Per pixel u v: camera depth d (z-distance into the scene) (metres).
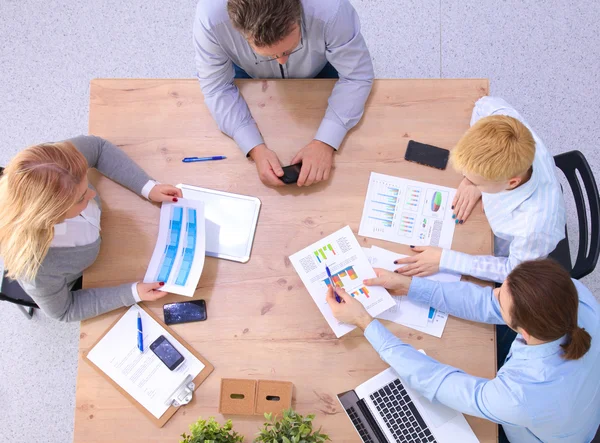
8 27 2.37
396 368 1.30
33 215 1.17
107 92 1.55
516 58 2.29
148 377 1.36
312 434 1.25
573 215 2.15
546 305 1.07
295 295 1.41
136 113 1.54
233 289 1.42
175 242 1.43
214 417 1.34
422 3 2.34
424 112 1.51
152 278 1.41
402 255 1.44
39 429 2.04
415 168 1.49
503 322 1.33
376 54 2.31
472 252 1.44
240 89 1.54
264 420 1.33
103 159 1.47
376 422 1.32
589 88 2.26
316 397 1.34
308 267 1.43
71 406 2.06
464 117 1.50
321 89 1.54
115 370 1.37
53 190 1.18
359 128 1.51
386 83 1.53
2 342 2.10
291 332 1.39
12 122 2.29
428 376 1.27
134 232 1.47
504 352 1.53
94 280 1.45
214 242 1.46
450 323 1.39
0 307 2.12
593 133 2.22
